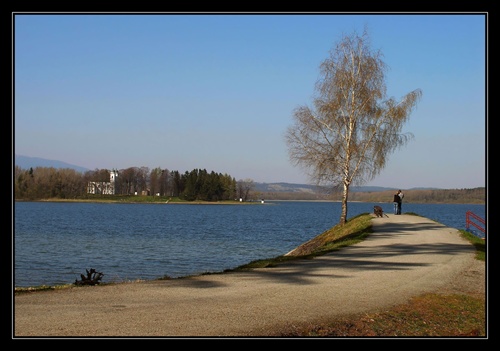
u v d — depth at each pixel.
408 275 17.08
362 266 19.08
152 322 10.30
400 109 37.28
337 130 38.12
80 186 198.38
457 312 12.37
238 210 150.38
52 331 9.55
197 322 10.39
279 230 67.12
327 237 36.91
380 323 10.94
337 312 11.60
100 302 12.14
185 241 48.81
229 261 33.84
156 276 27.11
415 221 39.06
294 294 13.55
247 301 12.54
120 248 41.28
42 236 52.50
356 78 37.62
